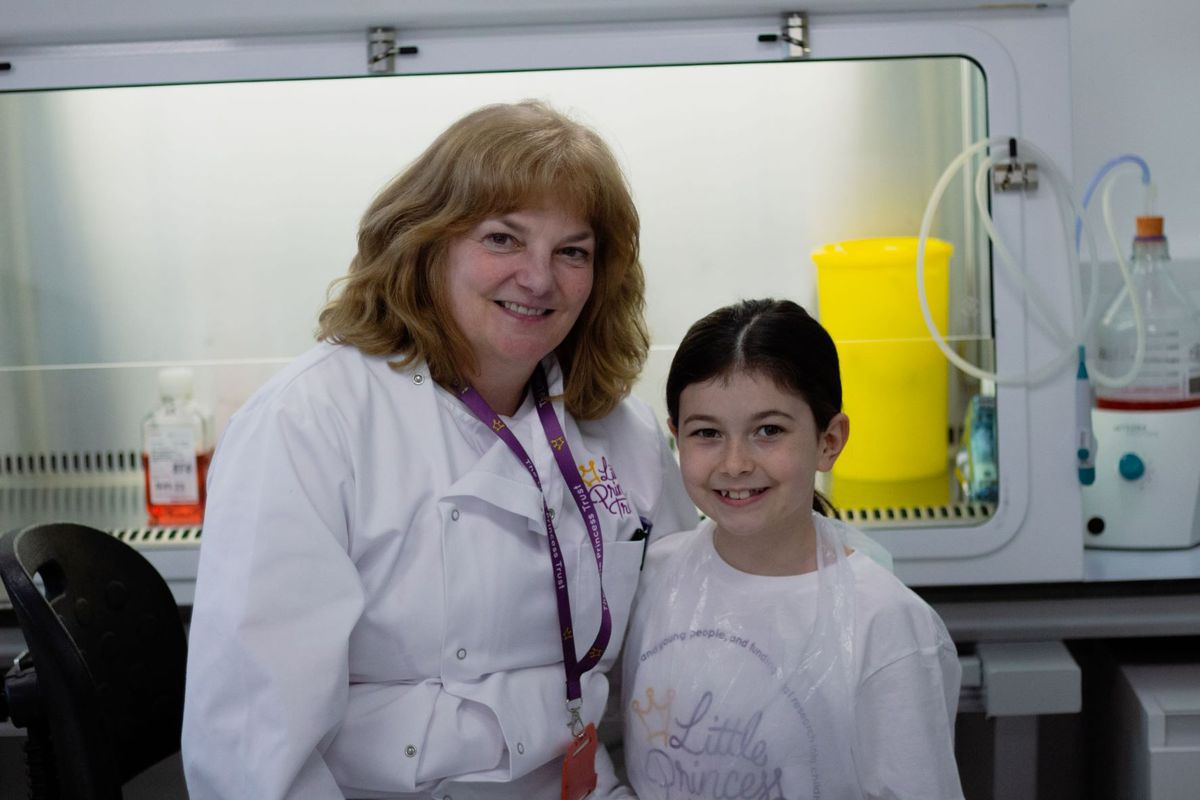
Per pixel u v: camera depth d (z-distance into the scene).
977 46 1.56
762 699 1.25
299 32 1.56
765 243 1.75
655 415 1.59
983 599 1.67
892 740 1.20
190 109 1.72
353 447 1.21
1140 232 1.74
